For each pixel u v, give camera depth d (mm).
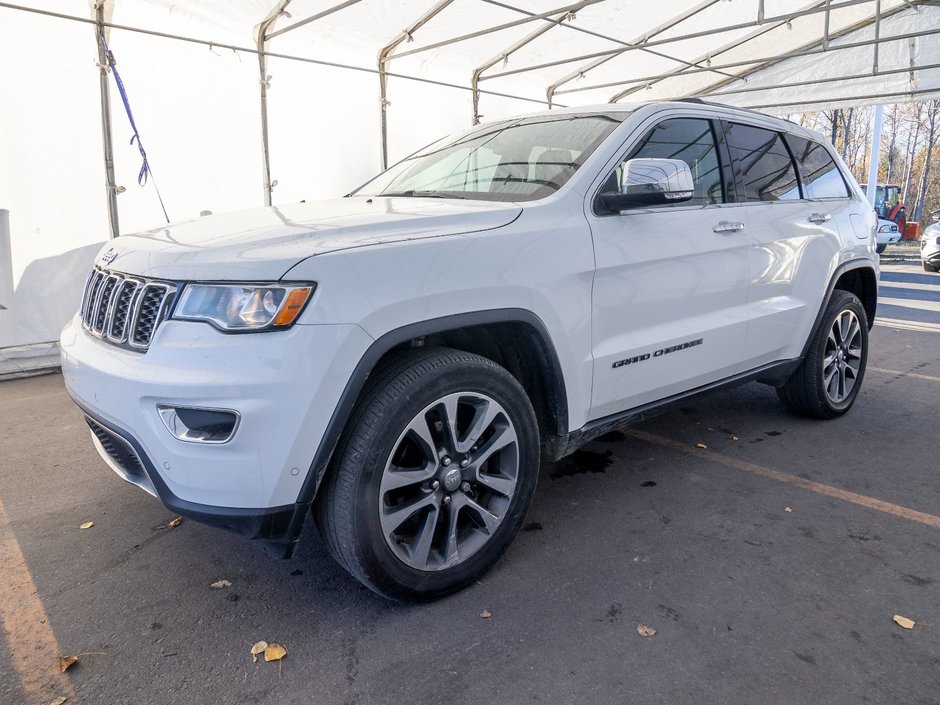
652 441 4039
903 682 1979
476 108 9570
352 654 2119
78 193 6055
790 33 9852
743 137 3678
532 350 2564
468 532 2492
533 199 2750
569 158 2957
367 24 7371
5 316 5820
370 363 2049
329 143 7809
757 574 2566
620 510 3115
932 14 9320
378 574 2195
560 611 2334
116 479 3529
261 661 2092
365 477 2109
